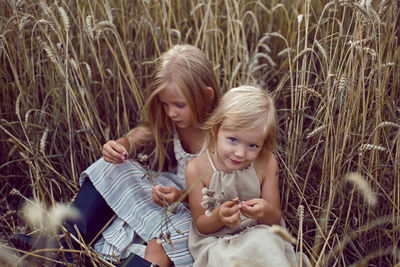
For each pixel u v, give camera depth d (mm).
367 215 1658
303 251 1742
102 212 1729
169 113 1700
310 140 1795
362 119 1647
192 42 2246
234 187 1526
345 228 1572
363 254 1648
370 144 1491
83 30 1974
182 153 1830
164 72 1653
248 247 1390
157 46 2004
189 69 1647
